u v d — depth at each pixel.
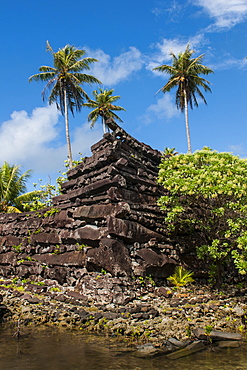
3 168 25.97
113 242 10.26
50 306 10.45
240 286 12.48
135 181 11.98
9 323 9.31
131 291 10.04
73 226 12.42
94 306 9.85
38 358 6.55
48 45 27.25
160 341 7.37
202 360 6.39
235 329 8.27
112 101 33.53
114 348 7.06
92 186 11.82
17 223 16.39
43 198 23.64
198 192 11.41
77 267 11.62
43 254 13.84
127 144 12.49
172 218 11.86
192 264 12.86
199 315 9.00
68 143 26.80
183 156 12.87
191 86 29.14
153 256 11.14
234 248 12.19
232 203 11.24
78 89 28.22
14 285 13.91
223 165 11.59
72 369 5.97
